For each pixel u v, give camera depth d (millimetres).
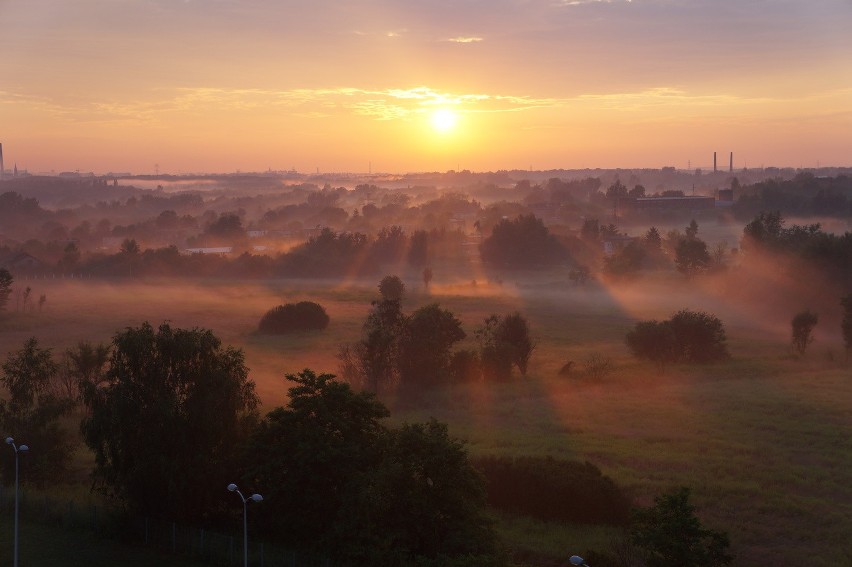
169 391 38875
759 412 59969
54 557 35188
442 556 30234
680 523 28906
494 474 42719
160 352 38844
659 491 42875
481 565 28922
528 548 35906
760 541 36781
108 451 39656
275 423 37500
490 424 57531
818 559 34594
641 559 34000
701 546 29391
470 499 33812
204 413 38188
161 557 35312
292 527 35531
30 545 36406
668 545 28766
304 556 34094
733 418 58219
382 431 37906
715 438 53406
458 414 60656
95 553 35719
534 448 50812
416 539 32844
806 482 44312
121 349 38812
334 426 36719
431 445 33531
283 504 35531
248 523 37031
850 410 60031
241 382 41219
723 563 30453
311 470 35312
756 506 40719
